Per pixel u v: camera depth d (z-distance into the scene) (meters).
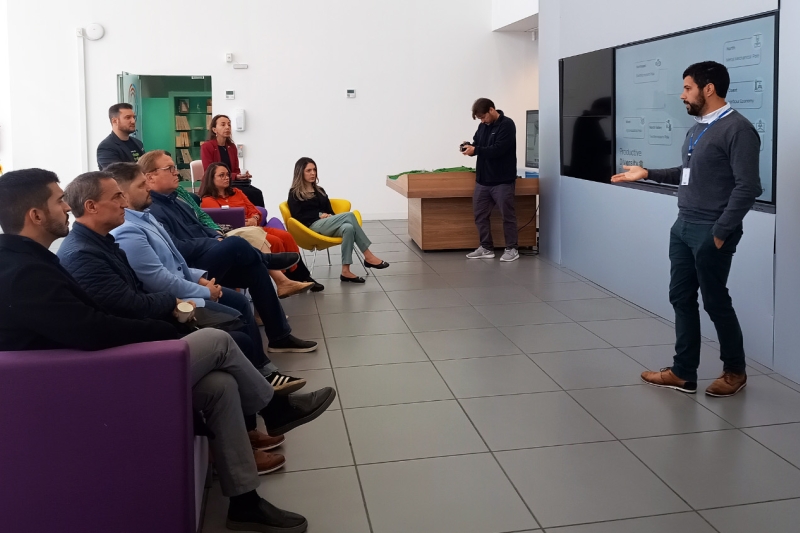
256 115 10.58
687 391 3.69
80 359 2.01
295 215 6.62
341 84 10.70
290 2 10.44
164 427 2.07
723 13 4.23
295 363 4.26
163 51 10.24
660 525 2.47
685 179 3.57
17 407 2.00
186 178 10.53
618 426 3.29
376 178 10.98
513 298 5.79
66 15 9.96
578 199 6.55
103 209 2.67
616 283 5.82
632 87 5.37
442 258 7.65
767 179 3.93
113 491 2.08
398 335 4.82
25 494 2.05
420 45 10.80
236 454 2.41
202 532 2.47
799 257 3.71
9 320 2.05
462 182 7.80
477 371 4.07
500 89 11.05
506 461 2.97
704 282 3.53
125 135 5.63
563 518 2.53
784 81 3.72
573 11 6.46
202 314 2.98
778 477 2.79
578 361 4.21
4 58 10.30
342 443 3.17
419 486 2.77
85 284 2.57
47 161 10.16
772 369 3.98
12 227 2.13
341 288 6.30
